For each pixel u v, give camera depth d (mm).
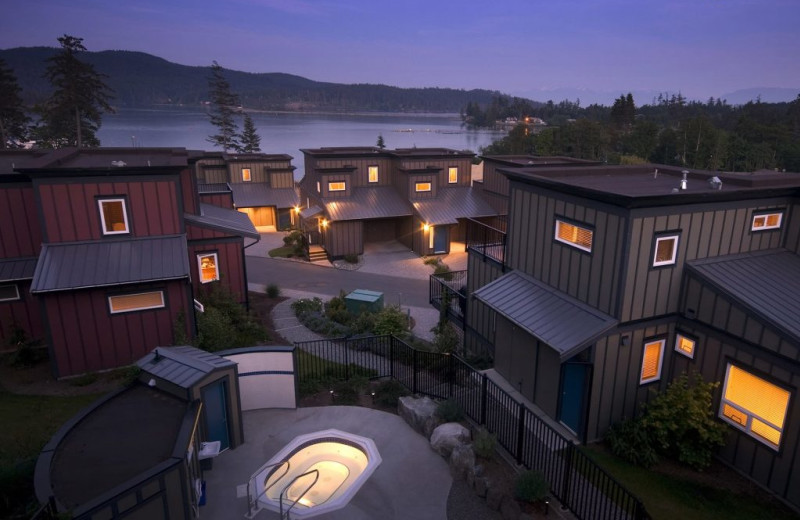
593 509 8602
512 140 88312
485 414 11289
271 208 41938
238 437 10844
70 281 13672
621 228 10273
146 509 7113
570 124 84812
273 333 19188
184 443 7984
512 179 13906
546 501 8594
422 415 11453
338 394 13172
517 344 13172
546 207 12656
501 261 15195
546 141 83250
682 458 10367
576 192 11359
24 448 9578
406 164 34094
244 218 22219
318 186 33781
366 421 11898
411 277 29125
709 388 10414
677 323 11438
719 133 79375
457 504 9133
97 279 13922
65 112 50406
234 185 41625
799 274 11172
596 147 82250
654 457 10336
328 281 28188
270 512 8938
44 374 14453
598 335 10430
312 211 33031
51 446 7980
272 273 29688
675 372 11648
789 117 107125
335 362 15984
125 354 14844
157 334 15141
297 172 91500
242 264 19906
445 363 14641
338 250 32281
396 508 9039
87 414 9000
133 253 14906
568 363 11227
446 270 28750
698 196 10422
